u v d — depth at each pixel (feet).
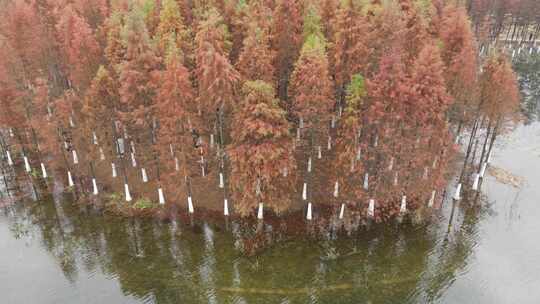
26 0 173.78
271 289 96.58
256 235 112.98
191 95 103.55
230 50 124.57
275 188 108.68
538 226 116.88
